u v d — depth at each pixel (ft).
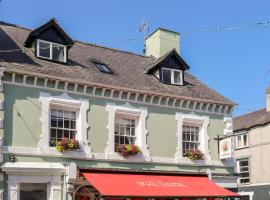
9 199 59.11
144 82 76.54
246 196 112.98
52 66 68.08
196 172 75.46
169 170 73.20
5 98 61.57
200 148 77.92
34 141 62.80
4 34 72.38
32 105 63.46
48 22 69.36
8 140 60.90
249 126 114.32
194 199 74.28
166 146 74.02
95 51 82.12
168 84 79.41
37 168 61.36
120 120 71.72
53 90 65.51
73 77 67.26
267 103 116.88
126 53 86.94
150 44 91.15
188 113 77.20
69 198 63.05
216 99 80.53
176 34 91.09
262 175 109.40
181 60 81.10
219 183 77.51
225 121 80.64
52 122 65.51
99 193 60.59
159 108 74.59
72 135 67.05
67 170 63.16
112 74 75.00
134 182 66.33
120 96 70.95
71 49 78.43
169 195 65.05
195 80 86.94
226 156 76.84
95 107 68.69
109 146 68.74
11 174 59.77
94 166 66.90
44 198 62.75
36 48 68.69
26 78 63.36
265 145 109.81
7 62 63.21
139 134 72.02
